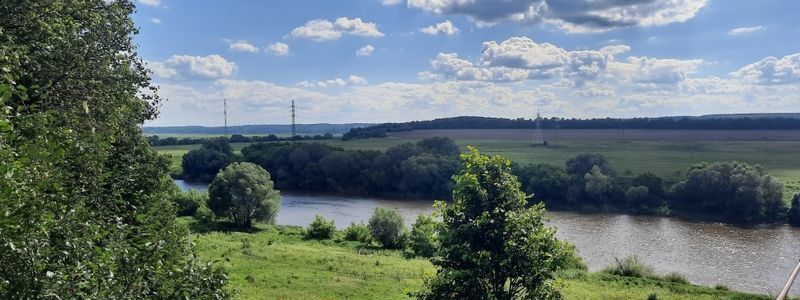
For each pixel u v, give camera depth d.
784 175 101.69
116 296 7.46
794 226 76.69
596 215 87.31
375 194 114.38
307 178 124.44
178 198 75.75
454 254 10.91
